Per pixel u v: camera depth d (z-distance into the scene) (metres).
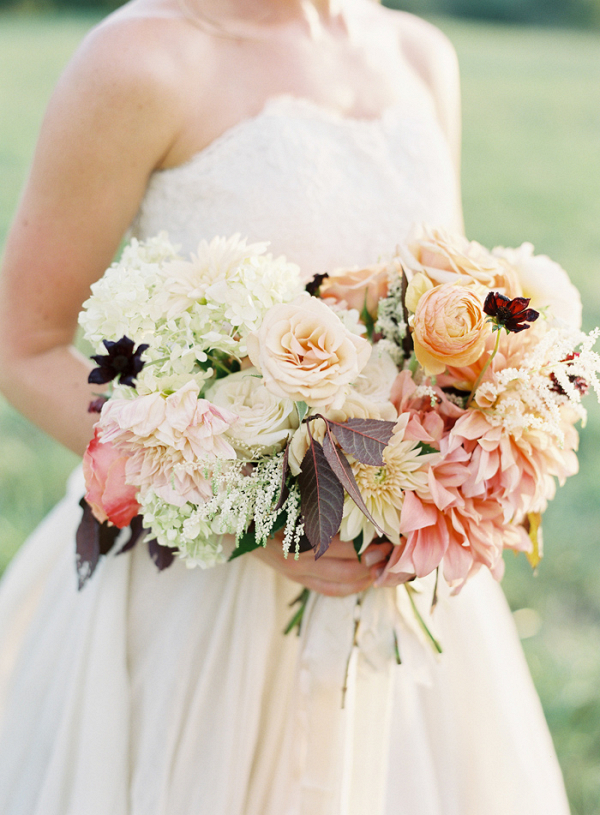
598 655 2.24
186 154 1.23
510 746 1.41
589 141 8.80
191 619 1.30
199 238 1.24
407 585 1.24
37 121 8.02
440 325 0.95
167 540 1.01
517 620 2.35
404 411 1.03
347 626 1.23
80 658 1.31
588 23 18.12
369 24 1.46
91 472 0.98
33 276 1.20
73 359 1.28
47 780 1.29
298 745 1.28
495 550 1.06
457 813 1.38
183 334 0.96
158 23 1.18
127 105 1.14
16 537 2.52
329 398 0.90
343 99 1.32
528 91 11.01
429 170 1.36
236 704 1.30
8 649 1.62
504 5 18.16
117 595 1.31
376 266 1.12
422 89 1.47
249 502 0.96
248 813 1.35
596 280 4.75
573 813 1.84
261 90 1.26
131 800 1.28
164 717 1.28
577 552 2.60
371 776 1.29
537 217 6.11
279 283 0.98
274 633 1.35
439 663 1.36
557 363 1.00
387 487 1.01
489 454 1.00
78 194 1.16
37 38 12.65
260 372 0.99
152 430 0.91
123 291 0.96
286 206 1.22
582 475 2.97
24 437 3.12
